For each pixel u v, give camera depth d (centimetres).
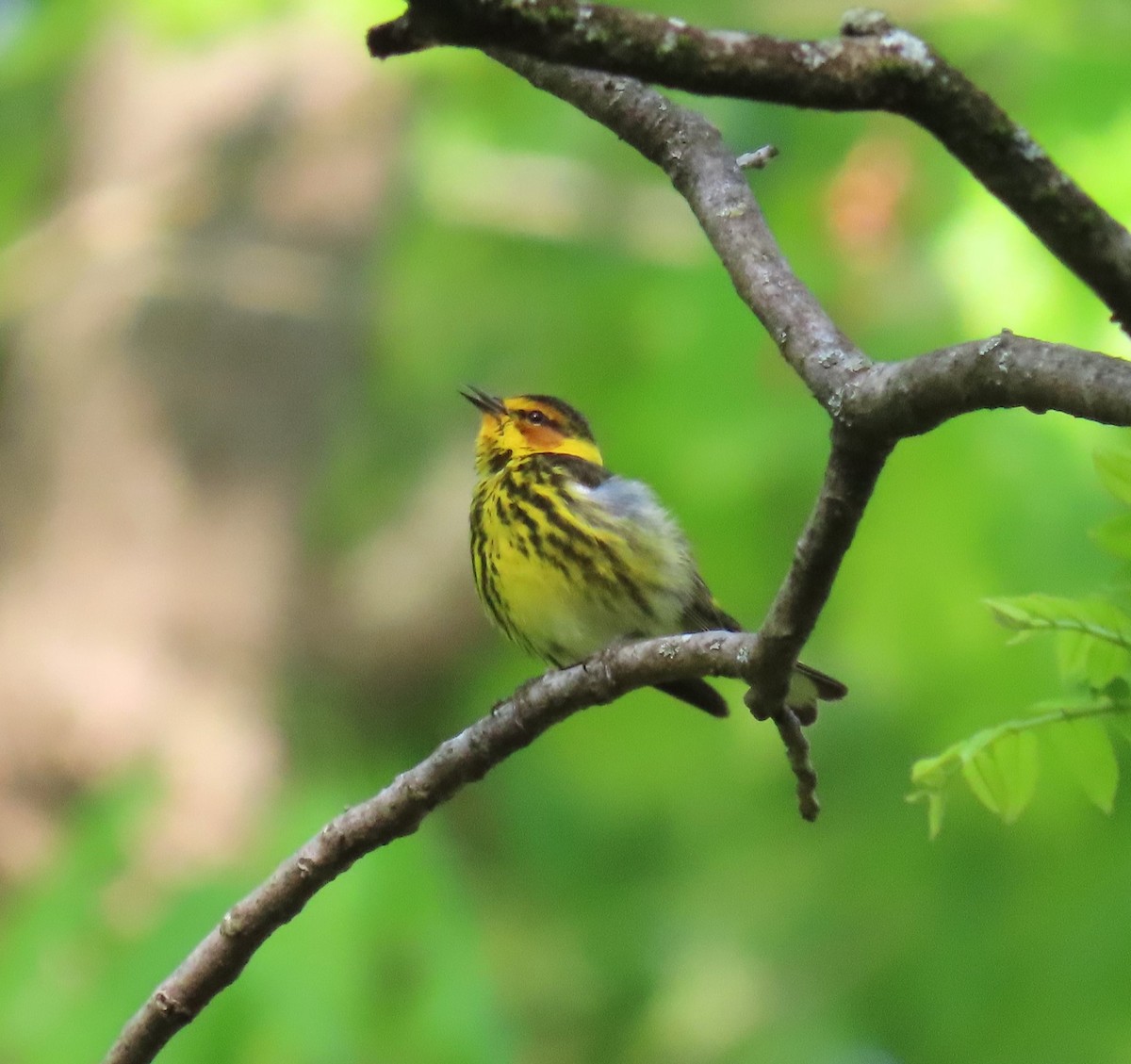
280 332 1322
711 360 1254
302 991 969
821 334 481
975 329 1167
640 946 1427
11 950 1004
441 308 1573
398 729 1524
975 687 1202
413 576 1516
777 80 387
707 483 1251
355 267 1362
